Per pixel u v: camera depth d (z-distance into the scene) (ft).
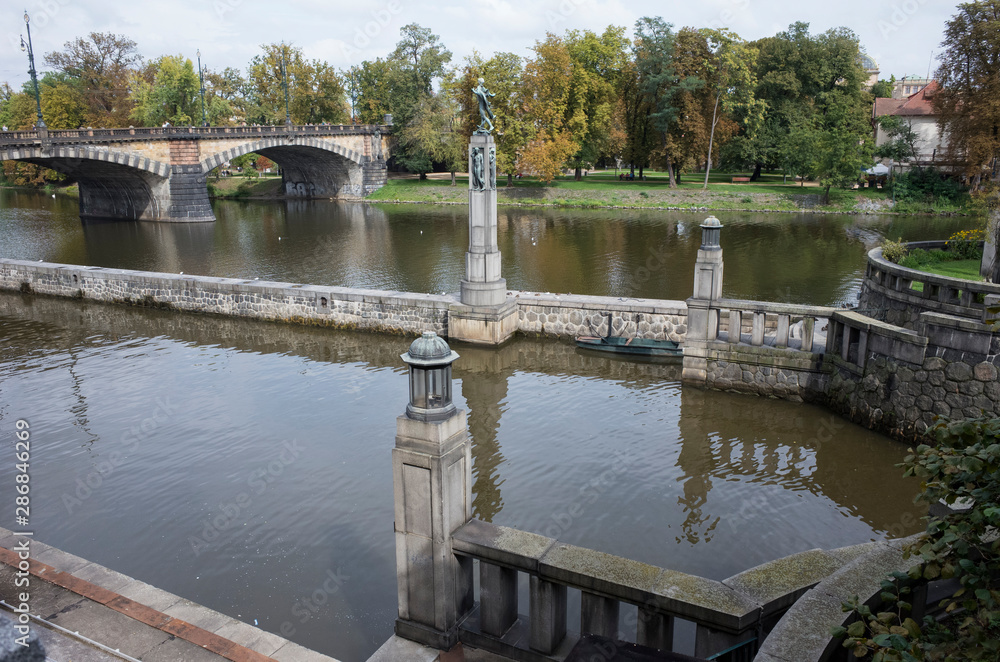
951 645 14.74
